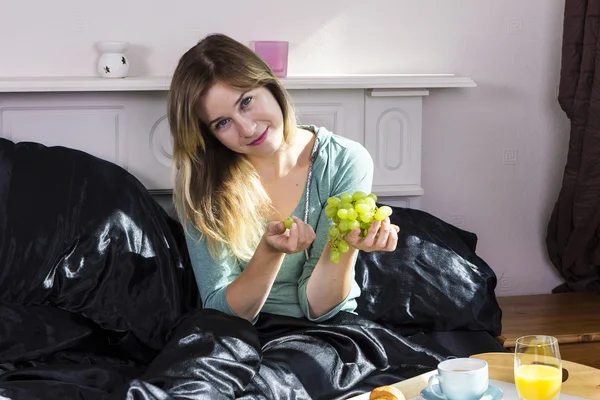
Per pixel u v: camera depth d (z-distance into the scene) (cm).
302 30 239
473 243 230
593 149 239
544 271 263
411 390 144
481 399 134
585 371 147
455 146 252
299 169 188
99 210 199
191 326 170
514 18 250
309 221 187
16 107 220
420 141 242
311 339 178
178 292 196
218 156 184
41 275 191
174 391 151
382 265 210
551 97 256
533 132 256
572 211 249
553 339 132
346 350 178
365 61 244
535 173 258
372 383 174
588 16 237
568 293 257
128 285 193
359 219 149
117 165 214
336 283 178
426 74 247
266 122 175
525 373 130
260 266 169
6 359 180
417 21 245
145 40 230
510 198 258
